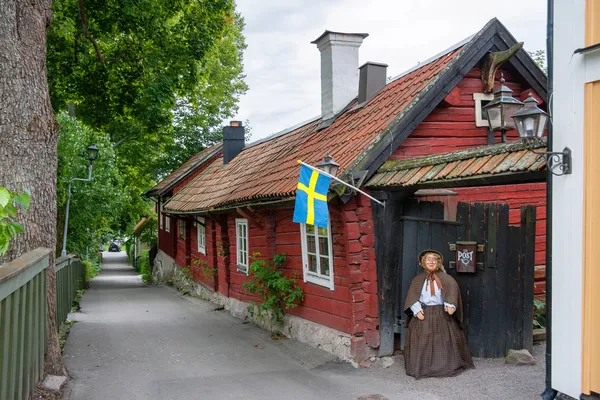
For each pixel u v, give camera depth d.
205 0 16.50
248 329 10.33
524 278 6.86
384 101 8.88
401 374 6.49
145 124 16.66
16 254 5.49
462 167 5.54
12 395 4.19
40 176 5.82
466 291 6.82
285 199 8.07
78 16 14.40
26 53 5.69
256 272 9.84
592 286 4.29
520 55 7.95
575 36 4.41
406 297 6.54
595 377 4.27
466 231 6.80
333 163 6.61
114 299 17.09
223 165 18.53
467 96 7.87
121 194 20.22
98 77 15.91
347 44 10.91
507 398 5.44
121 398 5.72
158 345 8.66
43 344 5.68
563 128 4.50
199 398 5.74
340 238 7.53
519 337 6.86
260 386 6.19
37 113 5.78
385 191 6.99
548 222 4.69
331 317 7.88
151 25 15.45
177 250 22.00
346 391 5.93
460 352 6.37
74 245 19.50
